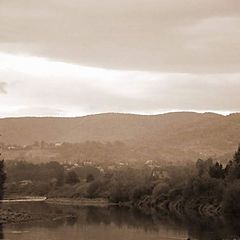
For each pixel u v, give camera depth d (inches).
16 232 4594.0
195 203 7564.0
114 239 4269.2
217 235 4488.2
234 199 6540.4
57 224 5339.6
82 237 4372.5
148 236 4443.9
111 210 7657.5
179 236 4436.5
